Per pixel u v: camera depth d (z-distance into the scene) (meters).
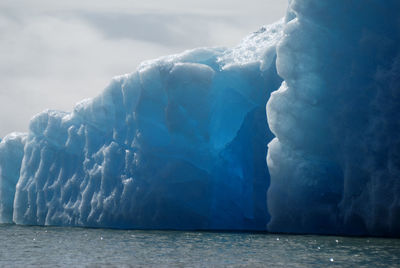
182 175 74.50
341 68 59.84
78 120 89.25
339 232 58.75
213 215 75.25
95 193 82.06
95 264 40.00
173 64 73.81
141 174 76.19
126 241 57.62
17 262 41.50
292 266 37.62
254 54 76.31
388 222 53.62
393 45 56.88
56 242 58.22
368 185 55.38
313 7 61.19
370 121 56.00
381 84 55.72
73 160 88.69
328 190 60.62
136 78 77.44
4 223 105.06
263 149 73.38
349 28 59.75
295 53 62.00
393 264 37.50
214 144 75.25
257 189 73.06
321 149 60.94
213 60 77.44
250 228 73.94
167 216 75.00
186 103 73.62
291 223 62.09
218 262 40.19
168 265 39.06
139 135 76.25
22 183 96.88
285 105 62.59
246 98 74.50
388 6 57.72
